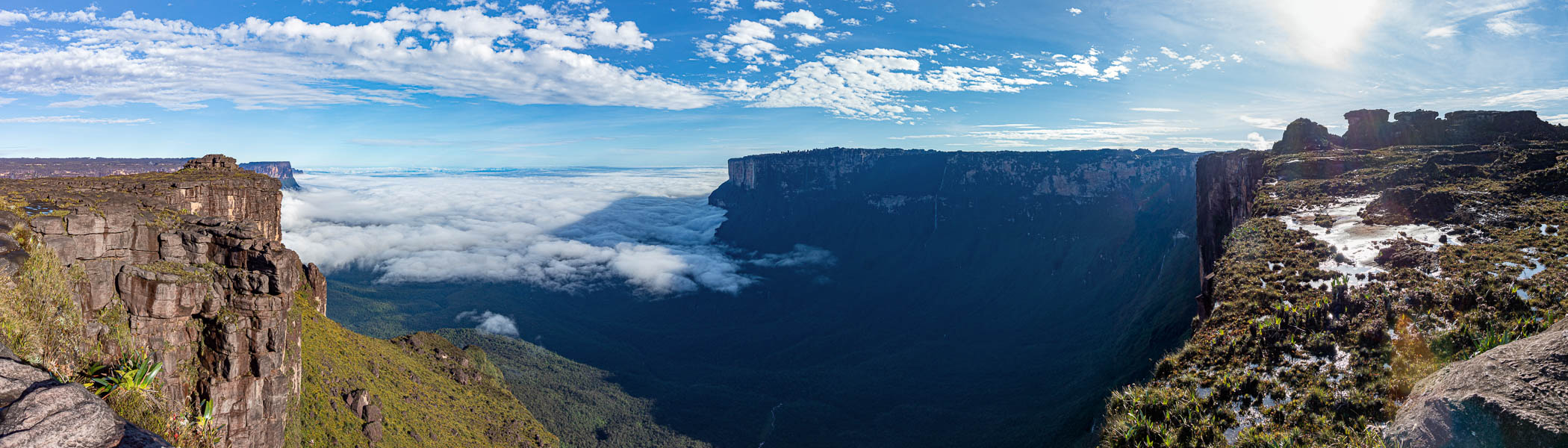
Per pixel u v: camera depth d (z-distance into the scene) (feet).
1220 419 68.08
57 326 73.36
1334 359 76.28
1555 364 39.17
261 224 206.18
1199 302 150.41
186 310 101.14
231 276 106.22
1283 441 59.00
